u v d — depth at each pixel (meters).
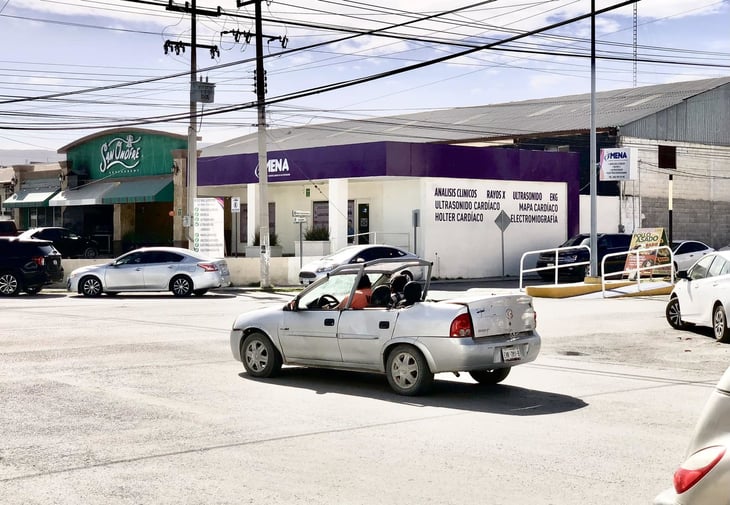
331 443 8.00
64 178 53.69
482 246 38.03
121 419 9.09
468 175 37.09
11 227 41.75
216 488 6.49
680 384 11.39
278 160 39.31
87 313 21.58
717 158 52.91
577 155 41.53
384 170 34.59
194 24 32.78
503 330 10.55
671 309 17.72
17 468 7.11
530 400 10.24
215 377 11.92
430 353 10.30
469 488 6.47
